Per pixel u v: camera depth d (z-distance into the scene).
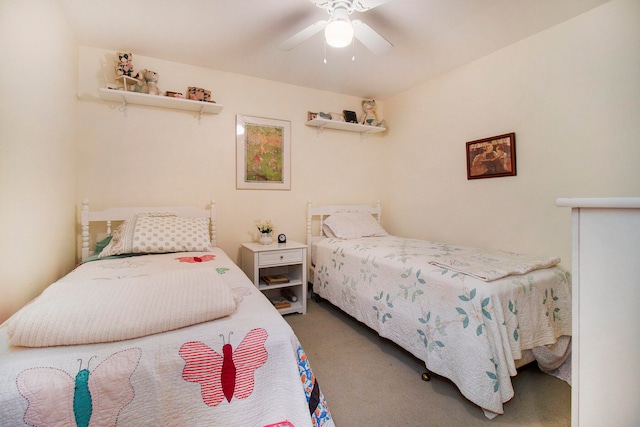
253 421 0.87
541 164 2.11
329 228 3.12
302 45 2.28
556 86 2.02
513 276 1.62
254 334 0.94
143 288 1.03
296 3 1.78
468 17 1.92
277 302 2.75
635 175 1.68
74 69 2.11
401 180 3.37
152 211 2.40
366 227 3.10
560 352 1.70
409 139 3.25
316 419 1.02
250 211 2.90
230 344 0.90
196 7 1.81
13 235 1.24
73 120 2.10
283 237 2.83
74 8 1.79
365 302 2.24
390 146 3.51
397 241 2.77
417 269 1.84
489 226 2.47
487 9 1.83
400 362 1.90
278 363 0.94
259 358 0.91
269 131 2.97
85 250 2.14
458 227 2.74
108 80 2.30
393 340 1.95
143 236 2.06
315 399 1.04
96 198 2.29
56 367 0.73
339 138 3.38
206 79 2.66
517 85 2.25
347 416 1.41
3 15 1.17
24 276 1.34
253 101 2.88
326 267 2.81
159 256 1.99
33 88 1.44
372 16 1.90
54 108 1.72
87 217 2.15
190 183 2.62
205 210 2.60
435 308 1.67
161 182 2.51
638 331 0.58
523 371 1.80
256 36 2.14
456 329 1.53
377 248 2.40
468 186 2.64
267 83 2.95
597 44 1.81
